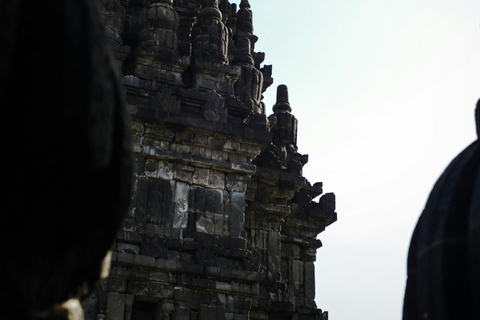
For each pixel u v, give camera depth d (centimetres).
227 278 2195
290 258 2869
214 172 2320
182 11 2644
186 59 2380
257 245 2686
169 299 2114
